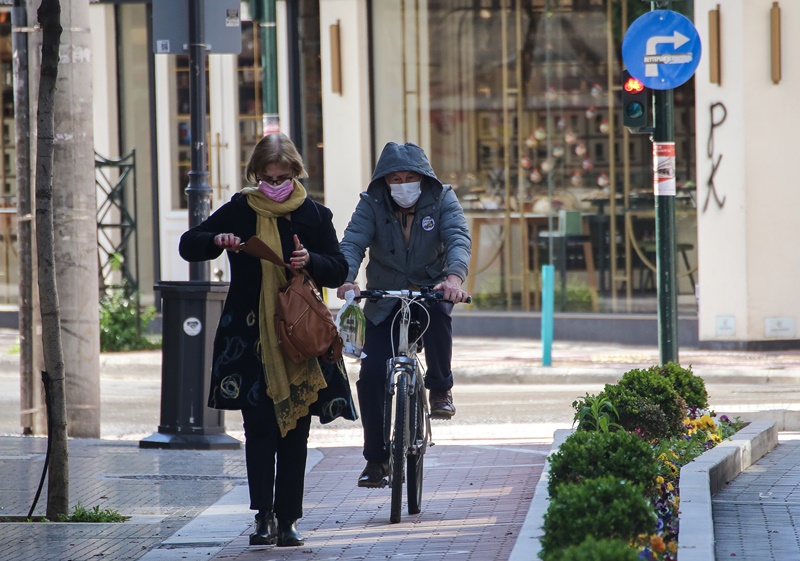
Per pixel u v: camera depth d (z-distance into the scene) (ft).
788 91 211.82
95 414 142.10
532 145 232.73
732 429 121.29
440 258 99.09
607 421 93.45
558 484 79.05
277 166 84.43
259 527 84.33
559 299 231.91
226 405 82.94
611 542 55.57
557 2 229.86
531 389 187.42
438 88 237.45
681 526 77.51
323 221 85.81
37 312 143.95
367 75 239.09
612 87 226.99
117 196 249.34
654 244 224.33
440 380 97.04
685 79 136.56
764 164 212.02
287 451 85.15
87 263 141.08
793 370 189.37
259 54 242.78
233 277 84.53
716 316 214.48
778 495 101.24
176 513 99.40
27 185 142.31
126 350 225.97
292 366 82.64
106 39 248.93
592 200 229.04
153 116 249.14
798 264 213.05
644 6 223.92
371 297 93.15
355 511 98.02
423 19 236.84
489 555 80.48
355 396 186.39
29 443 135.44
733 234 212.84
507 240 234.99
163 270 249.34
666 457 98.94
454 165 237.86
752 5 211.00
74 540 88.58
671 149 137.18
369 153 239.91
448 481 110.83
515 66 233.14
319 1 240.12
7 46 256.73
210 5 137.90
